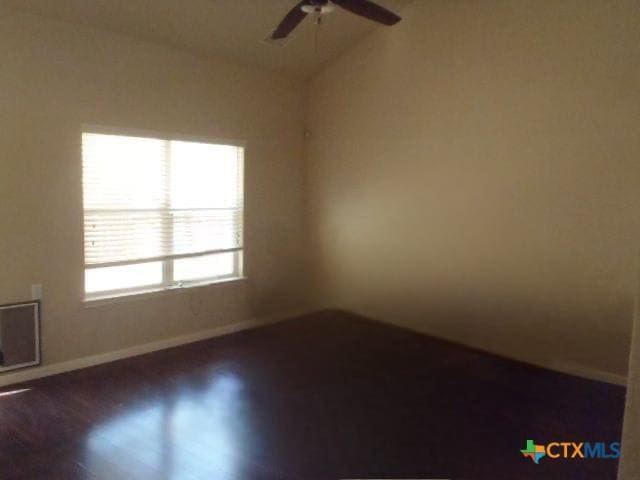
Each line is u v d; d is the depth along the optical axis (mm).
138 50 3342
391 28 4082
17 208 2889
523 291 3541
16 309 2932
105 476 2072
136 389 2986
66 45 3006
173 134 3574
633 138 2973
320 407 2822
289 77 4457
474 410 2818
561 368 3391
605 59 3043
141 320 3535
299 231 4707
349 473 2166
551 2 3246
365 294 4504
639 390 724
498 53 3525
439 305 4039
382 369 3359
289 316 4625
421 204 4062
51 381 3029
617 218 3068
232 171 4074
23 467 2123
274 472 2158
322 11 2428
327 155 4617
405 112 4082
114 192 3332
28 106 2877
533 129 3389
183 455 2268
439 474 2178
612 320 3137
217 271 4066
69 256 3119
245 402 2865
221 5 3125
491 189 3641
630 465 739
